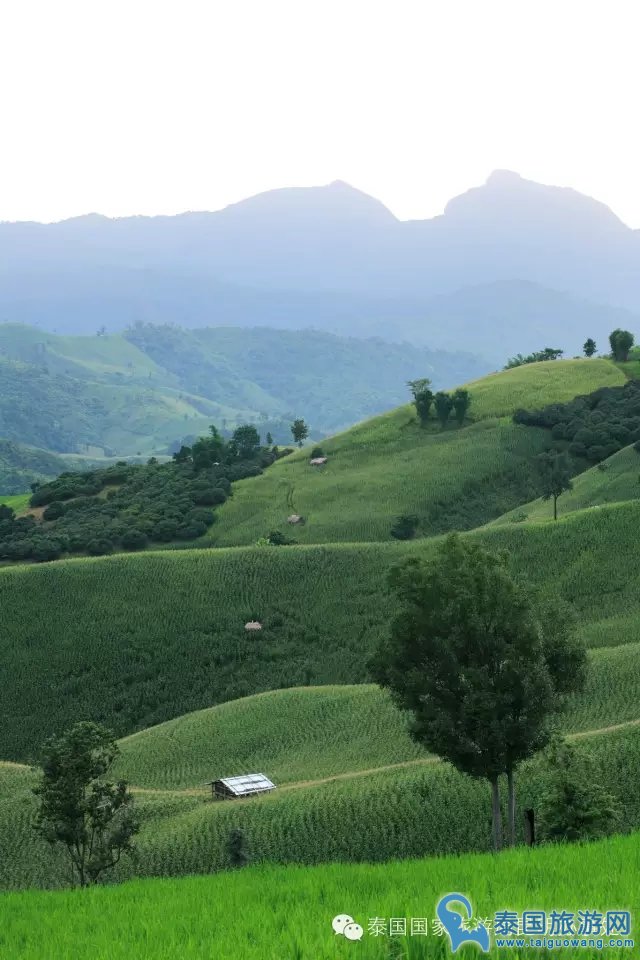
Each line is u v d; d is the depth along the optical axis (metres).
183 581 138.00
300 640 125.69
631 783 58.91
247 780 79.00
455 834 59.81
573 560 124.88
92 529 191.75
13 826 74.56
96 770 49.78
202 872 61.69
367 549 142.00
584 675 44.00
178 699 117.31
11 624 129.75
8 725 113.75
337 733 90.88
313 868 27.39
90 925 20.95
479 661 41.62
